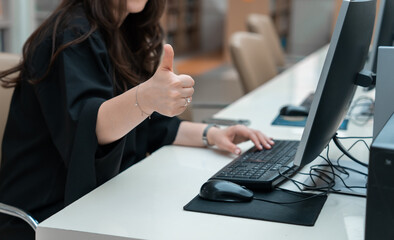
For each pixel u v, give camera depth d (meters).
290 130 1.76
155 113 1.57
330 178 1.22
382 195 0.77
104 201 1.10
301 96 2.40
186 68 8.62
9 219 1.38
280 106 2.17
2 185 1.42
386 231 0.77
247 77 2.83
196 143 1.55
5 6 3.88
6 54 1.67
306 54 9.77
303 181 1.21
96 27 1.33
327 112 1.02
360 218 1.01
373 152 0.76
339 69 1.00
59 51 1.26
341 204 1.08
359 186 1.17
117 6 1.35
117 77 1.42
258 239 0.92
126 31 1.59
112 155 1.21
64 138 1.23
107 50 1.39
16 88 1.43
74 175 1.18
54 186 1.35
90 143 1.16
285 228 0.96
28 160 1.38
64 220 1.01
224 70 8.40
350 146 1.52
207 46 11.78
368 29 1.12
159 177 1.26
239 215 1.02
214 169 1.33
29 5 4.04
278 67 4.31
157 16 1.58
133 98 1.09
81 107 1.20
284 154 1.38
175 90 1.04
